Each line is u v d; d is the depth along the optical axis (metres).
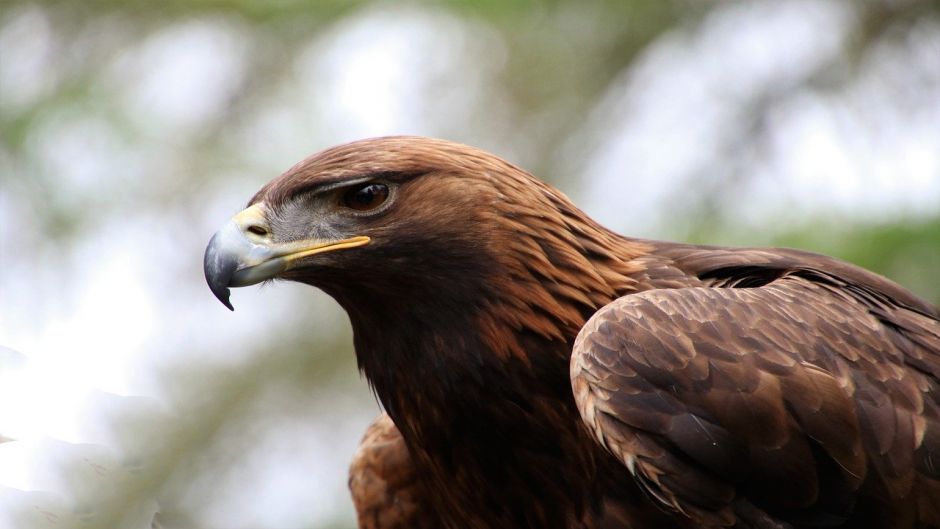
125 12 15.29
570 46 14.99
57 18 15.33
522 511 7.68
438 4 14.59
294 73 15.47
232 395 14.90
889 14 14.00
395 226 7.47
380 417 8.96
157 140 15.24
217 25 15.29
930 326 7.61
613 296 7.61
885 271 12.30
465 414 7.52
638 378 6.96
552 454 7.48
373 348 7.78
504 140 15.41
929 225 12.30
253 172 15.38
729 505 7.00
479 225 7.45
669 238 13.75
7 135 14.91
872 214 12.80
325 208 7.61
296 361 15.09
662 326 7.07
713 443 6.90
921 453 7.04
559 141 15.06
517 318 7.39
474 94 15.69
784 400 6.92
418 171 7.54
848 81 14.01
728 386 6.92
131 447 6.45
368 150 7.65
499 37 15.26
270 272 7.52
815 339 7.15
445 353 7.47
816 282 7.70
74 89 15.07
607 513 7.46
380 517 8.83
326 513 14.71
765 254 8.00
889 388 7.12
